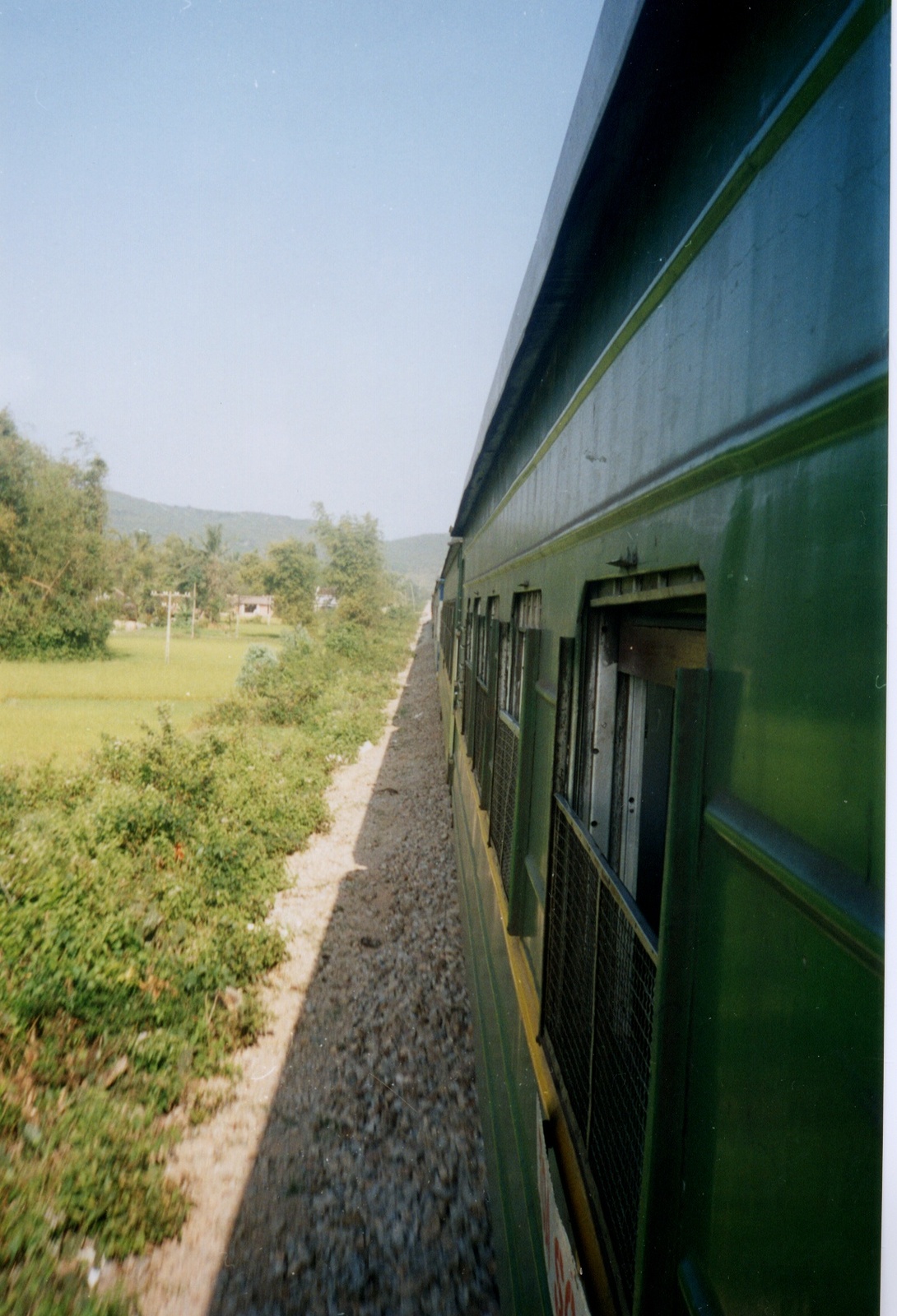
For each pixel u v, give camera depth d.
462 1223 3.45
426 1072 4.53
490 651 4.82
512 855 3.04
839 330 0.81
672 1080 1.15
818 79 0.88
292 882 7.44
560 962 2.10
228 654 39.75
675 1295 1.15
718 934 1.06
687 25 1.16
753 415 1.03
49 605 33.84
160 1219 3.38
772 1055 0.88
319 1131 4.05
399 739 16.06
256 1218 3.48
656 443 1.48
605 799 2.11
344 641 30.53
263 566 79.62
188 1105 4.22
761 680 0.97
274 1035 4.92
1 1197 3.33
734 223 1.13
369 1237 3.38
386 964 5.80
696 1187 1.10
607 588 1.95
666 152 1.48
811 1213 0.78
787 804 0.88
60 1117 3.87
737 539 1.07
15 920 4.95
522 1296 2.44
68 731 16.23
